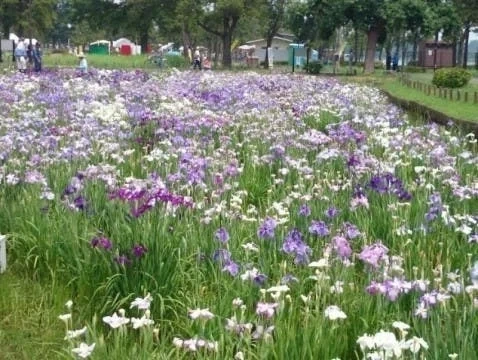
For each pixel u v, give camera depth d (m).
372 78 41.62
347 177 8.31
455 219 6.54
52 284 5.69
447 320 4.07
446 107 17.34
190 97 17.33
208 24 65.62
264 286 5.00
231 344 4.10
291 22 56.16
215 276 5.31
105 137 10.18
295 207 6.70
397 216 6.43
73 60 57.81
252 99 16.91
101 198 6.67
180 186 7.22
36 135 10.14
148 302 4.36
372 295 4.66
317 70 51.88
